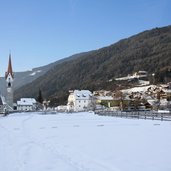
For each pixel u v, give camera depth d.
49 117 80.75
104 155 21.28
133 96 190.25
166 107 139.12
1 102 149.38
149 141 27.88
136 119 66.44
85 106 185.38
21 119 69.56
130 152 22.31
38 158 20.27
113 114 85.12
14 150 23.70
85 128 43.59
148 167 17.47
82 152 22.53
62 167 17.55
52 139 30.41
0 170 16.91
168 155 20.92
